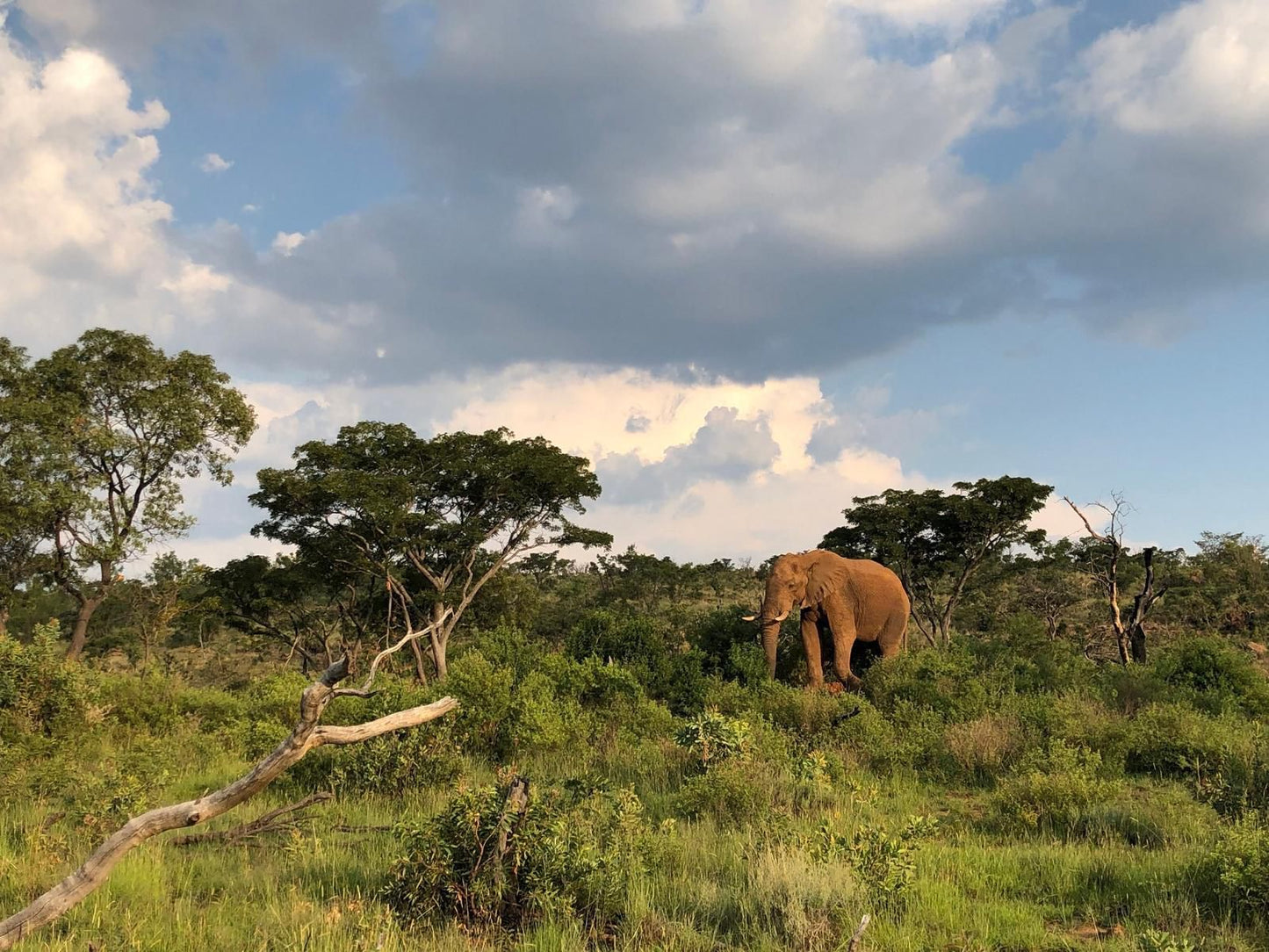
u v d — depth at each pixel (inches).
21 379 1091.3
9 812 354.0
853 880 263.6
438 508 1219.2
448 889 253.6
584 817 300.8
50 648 509.0
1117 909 263.9
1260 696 647.1
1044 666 705.0
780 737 474.3
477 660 531.8
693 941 234.1
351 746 417.1
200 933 224.7
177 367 1151.0
